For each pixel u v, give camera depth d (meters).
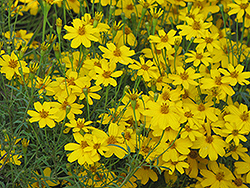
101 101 1.02
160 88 1.01
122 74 0.98
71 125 0.92
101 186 0.95
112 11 1.03
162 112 0.93
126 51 0.98
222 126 0.99
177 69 0.98
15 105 1.03
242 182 1.02
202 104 0.98
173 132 0.96
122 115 0.96
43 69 1.01
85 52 1.00
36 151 0.96
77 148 0.91
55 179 0.95
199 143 0.97
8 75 0.96
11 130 0.97
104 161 0.97
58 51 0.99
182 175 1.03
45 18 0.95
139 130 0.91
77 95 0.96
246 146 1.04
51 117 0.92
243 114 0.98
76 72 0.98
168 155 0.96
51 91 0.96
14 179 0.97
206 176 1.01
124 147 0.93
